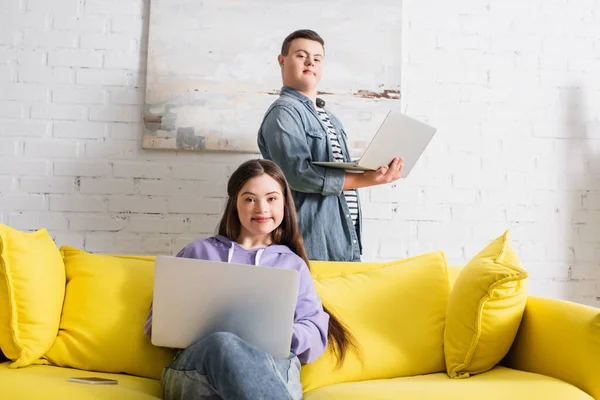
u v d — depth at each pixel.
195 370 1.35
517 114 2.67
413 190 2.62
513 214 2.64
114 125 2.52
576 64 2.71
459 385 1.45
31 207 2.47
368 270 1.89
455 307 1.66
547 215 2.65
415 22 2.65
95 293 1.68
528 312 1.68
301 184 2.11
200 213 2.52
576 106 2.70
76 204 2.49
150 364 1.62
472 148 2.64
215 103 2.52
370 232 2.59
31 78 2.51
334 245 2.17
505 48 2.68
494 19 2.69
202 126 2.51
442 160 2.63
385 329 1.71
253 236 1.80
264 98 2.54
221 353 1.29
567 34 2.71
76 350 1.61
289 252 1.78
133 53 2.54
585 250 2.65
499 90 2.67
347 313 1.73
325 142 2.21
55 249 1.75
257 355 1.32
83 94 2.52
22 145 2.49
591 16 2.68
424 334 1.72
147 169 2.52
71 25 2.53
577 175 2.67
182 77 2.52
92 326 1.63
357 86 2.57
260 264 1.72
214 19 2.54
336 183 2.09
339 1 2.58
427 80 2.64
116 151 2.51
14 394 1.29
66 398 1.30
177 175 2.52
